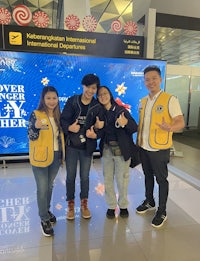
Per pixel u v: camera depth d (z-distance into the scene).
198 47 7.94
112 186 2.29
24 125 3.84
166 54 9.27
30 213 2.38
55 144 1.95
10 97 3.70
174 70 4.73
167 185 2.20
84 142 2.10
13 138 3.83
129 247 1.85
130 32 4.11
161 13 4.64
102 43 4.00
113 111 2.11
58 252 1.79
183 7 4.71
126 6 6.18
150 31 4.13
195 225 2.19
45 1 6.51
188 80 5.07
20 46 3.71
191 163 4.27
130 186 3.13
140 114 2.28
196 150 5.12
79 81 3.90
